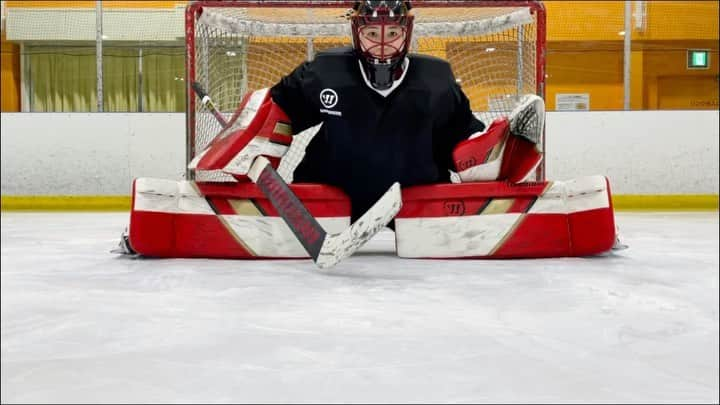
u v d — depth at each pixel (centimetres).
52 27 736
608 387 108
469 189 251
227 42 365
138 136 607
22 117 607
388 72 238
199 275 212
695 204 602
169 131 607
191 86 309
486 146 247
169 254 251
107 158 607
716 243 323
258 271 220
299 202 225
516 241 250
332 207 255
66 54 733
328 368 117
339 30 369
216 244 249
